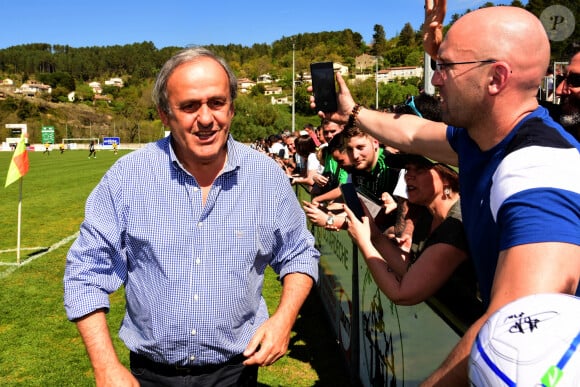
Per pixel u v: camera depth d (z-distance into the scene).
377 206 3.26
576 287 0.97
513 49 1.23
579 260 0.96
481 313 1.51
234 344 1.94
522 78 1.24
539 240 0.97
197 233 1.85
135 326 1.96
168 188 1.85
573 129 2.34
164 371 1.94
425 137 2.01
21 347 4.43
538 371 0.75
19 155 7.11
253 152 1.97
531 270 0.96
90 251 1.81
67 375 3.91
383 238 2.19
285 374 3.79
